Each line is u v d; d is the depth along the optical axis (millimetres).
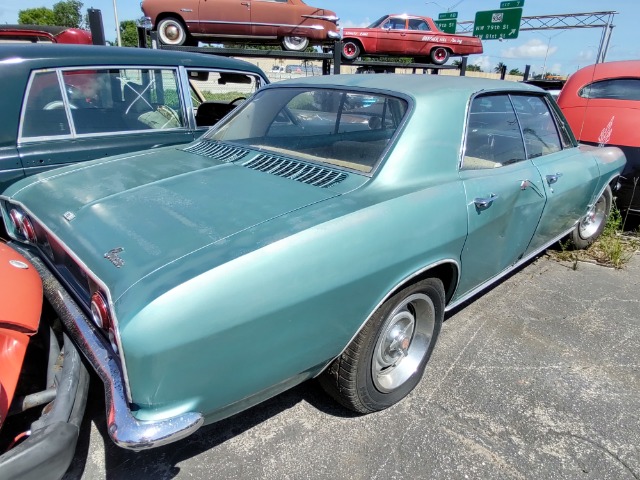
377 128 2453
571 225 4137
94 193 2275
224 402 1719
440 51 14820
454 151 2508
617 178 4695
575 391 2666
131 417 1545
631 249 4852
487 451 2232
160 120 4402
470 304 3607
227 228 1821
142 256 1693
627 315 3521
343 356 2152
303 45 10609
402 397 2523
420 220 2154
